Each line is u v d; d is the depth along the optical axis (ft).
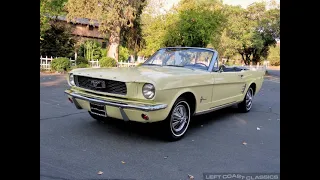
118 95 12.41
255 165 11.18
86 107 13.67
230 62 99.40
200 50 17.33
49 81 35.35
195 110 14.66
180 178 9.84
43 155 10.95
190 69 15.88
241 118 19.60
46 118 16.47
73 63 56.80
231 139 14.55
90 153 11.60
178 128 14.06
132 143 13.08
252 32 93.91
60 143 12.47
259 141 14.33
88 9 60.39
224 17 56.13
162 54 17.89
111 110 12.53
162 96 12.04
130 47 80.38
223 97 17.15
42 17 52.34
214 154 12.27
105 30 64.44
